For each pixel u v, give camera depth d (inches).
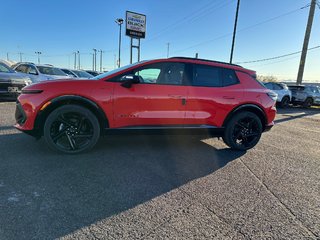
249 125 193.3
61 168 137.8
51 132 152.9
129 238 83.2
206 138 223.5
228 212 102.1
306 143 233.6
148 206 104.0
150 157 165.2
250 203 110.4
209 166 155.0
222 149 194.1
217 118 180.5
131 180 128.3
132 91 159.6
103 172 136.2
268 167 158.7
